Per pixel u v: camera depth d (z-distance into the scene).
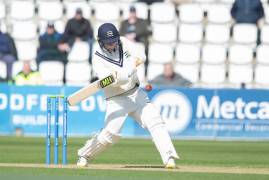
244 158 49.19
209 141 62.69
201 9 82.56
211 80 78.12
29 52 81.06
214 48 79.75
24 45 81.44
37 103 65.25
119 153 51.31
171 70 70.31
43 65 77.38
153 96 64.25
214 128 64.62
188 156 50.06
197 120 64.56
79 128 64.56
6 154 49.47
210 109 64.62
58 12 83.44
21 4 84.12
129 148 55.34
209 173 35.41
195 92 64.44
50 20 83.12
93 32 81.00
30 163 42.22
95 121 64.38
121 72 36.19
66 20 83.00
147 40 77.12
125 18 82.50
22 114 65.56
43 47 77.31
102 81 36.41
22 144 57.41
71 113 64.50
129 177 32.84
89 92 37.03
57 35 77.44
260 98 64.69
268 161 47.22
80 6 83.19
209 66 78.62
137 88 37.91
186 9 82.56
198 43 81.06
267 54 79.12
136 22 76.56
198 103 64.56
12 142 59.03
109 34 36.00
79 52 77.50
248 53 79.62
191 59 79.25
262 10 81.31
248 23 81.19
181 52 79.31
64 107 38.62
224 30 81.50
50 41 77.06
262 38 81.12
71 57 77.56
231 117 64.62
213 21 82.56
